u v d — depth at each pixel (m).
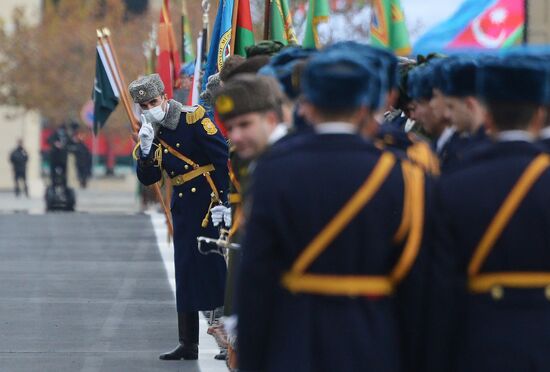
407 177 14.60
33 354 29.80
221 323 29.33
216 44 34.66
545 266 14.70
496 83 14.98
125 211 101.69
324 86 14.52
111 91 43.62
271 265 14.48
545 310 14.66
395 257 14.69
